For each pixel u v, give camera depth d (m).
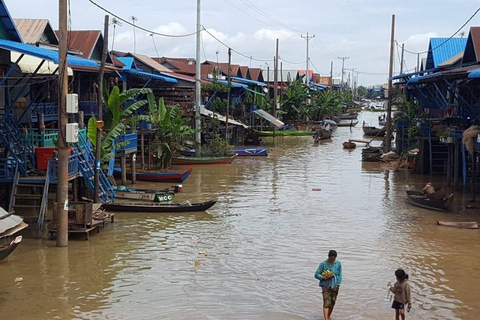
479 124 28.28
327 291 12.40
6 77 18.86
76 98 16.91
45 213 20.48
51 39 29.56
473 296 14.21
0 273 15.35
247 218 22.77
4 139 19.75
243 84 62.00
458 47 38.38
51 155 20.12
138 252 17.58
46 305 13.20
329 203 26.31
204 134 44.88
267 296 14.09
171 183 31.33
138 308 13.15
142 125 35.97
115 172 30.81
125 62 39.78
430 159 34.88
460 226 21.58
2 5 20.69
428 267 16.58
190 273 15.73
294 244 18.95
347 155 46.56
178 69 58.47
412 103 41.28
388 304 13.67
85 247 17.94
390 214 23.98
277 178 33.97
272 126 63.47
